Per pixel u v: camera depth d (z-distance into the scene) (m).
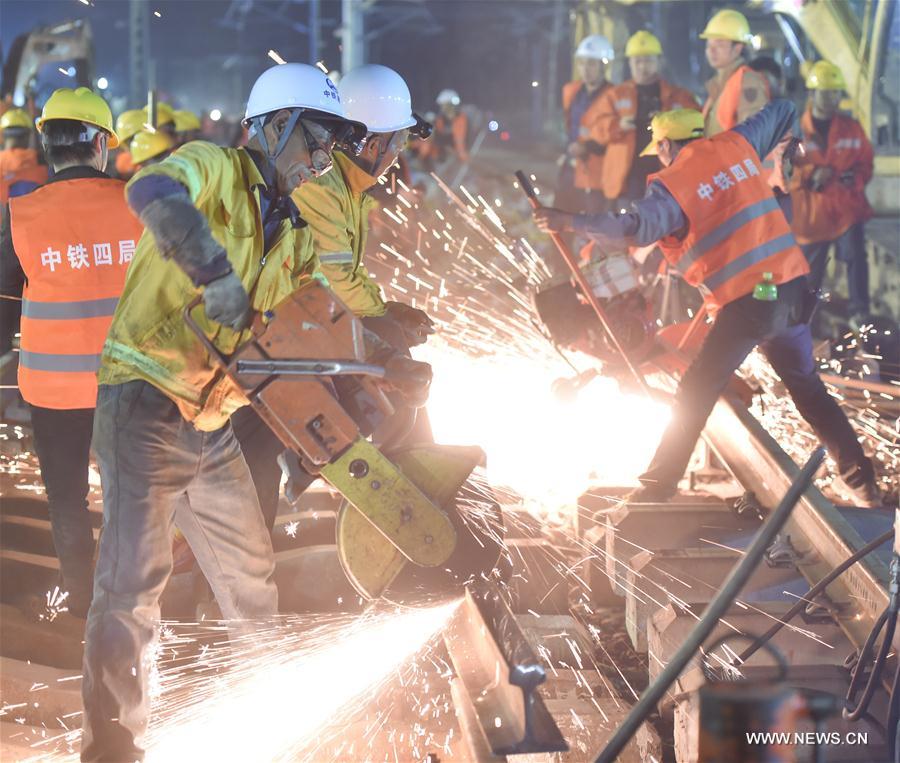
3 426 19.78
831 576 9.85
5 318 12.23
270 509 12.16
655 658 10.72
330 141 9.58
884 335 24.81
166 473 9.28
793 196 27.62
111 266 11.74
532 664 8.15
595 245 17.81
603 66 32.41
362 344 9.20
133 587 9.17
